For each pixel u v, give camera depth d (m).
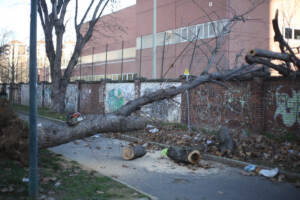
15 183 5.35
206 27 23.64
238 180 6.47
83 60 41.31
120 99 19.14
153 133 12.28
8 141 6.25
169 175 6.83
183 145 10.00
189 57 24.44
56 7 20.67
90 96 22.50
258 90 11.34
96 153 9.16
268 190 5.79
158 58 29.78
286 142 9.67
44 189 5.18
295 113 10.20
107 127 7.39
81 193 5.08
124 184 5.77
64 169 6.78
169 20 28.28
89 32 21.36
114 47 37.03
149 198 4.99
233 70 9.10
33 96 4.82
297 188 5.93
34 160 4.82
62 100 21.55
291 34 24.34
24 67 43.12
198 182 6.30
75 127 7.11
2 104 6.95
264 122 11.27
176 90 8.25
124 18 35.06
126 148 8.32
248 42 22.39
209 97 13.41
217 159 8.35
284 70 8.54
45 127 6.84
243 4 22.19
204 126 13.49
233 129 12.16
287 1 24.34
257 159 8.06
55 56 21.83
